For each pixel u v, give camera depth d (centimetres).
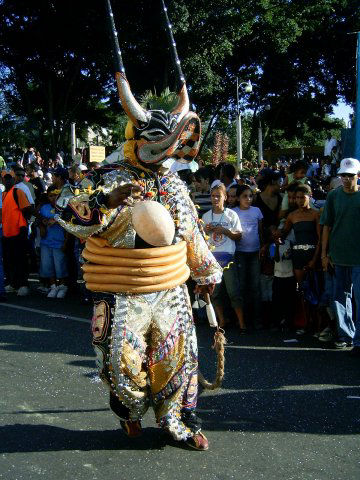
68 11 2570
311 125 4481
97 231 353
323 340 670
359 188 630
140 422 391
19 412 438
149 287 353
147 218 347
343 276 630
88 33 2647
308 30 3762
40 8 2628
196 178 876
